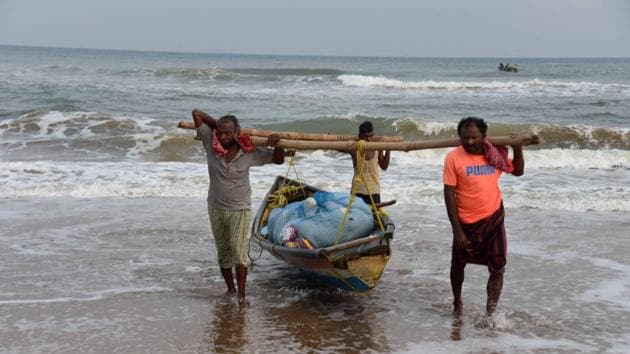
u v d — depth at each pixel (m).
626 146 18.83
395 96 30.50
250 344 5.59
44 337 5.70
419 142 6.20
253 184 12.40
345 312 6.41
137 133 19.06
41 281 7.25
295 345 5.58
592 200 11.40
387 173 14.00
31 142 17.53
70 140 17.73
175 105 25.98
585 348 5.58
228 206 6.37
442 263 8.13
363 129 7.50
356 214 6.81
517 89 35.06
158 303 6.61
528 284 7.32
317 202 7.27
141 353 5.38
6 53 113.38
